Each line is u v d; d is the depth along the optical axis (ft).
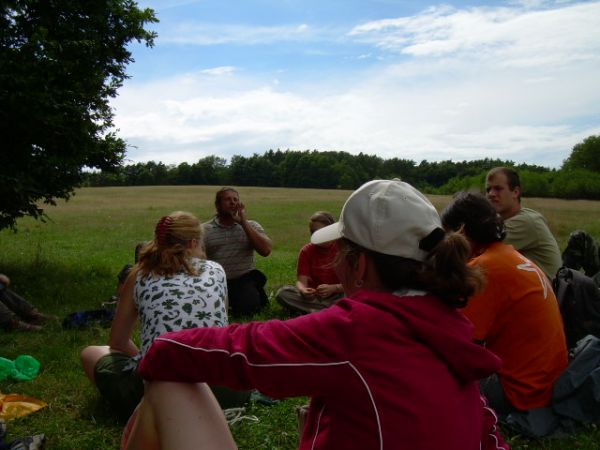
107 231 74.95
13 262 38.91
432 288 5.51
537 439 11.87
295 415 13.46
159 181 368.07
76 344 19.85
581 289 14.47
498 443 6.24
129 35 36.86
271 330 5.36
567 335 14.61
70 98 30.27
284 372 5.13
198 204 138.72
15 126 28.09
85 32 34.22
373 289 5.80
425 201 5.84
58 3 32.60
